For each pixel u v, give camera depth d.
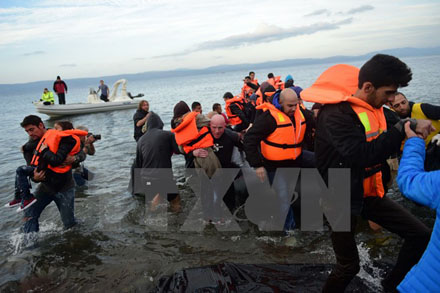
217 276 3.24
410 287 1.76
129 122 16.53
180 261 3.80
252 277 3.22
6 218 5.32
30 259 4.01
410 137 1.98
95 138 6.19
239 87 53.91
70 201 4.70
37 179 4.25
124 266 3.78
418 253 2.50
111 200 5.74
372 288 2.89
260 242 4.09
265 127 3.92
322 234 4.15
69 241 4.41
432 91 17.56
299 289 2.96
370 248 3.68
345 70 2.39
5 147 12.01
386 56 2.13
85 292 3.38
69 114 21.75
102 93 24.02
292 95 3.80
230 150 4.84
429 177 1.69
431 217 4.20
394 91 2.15
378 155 2.08
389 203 2.50
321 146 2.33
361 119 2.21
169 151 5.14
